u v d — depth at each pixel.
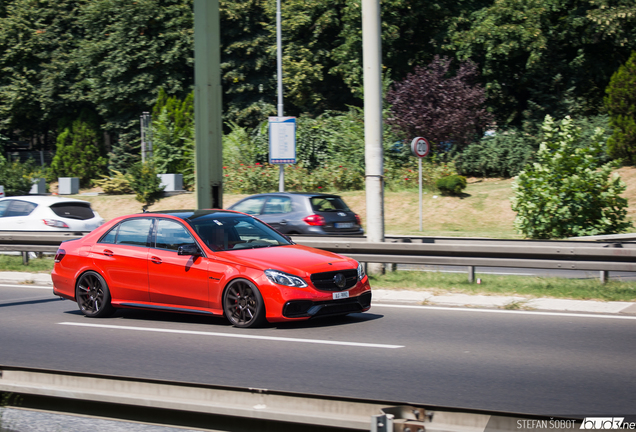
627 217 19.59
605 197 17.22
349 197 24.86
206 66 10.49
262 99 37.88
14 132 47.53
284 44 37.03
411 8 32.16
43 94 40.84
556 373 5.69
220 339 7.21
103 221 16.41
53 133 48.69
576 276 12.07
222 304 7.88
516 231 19.64
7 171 31.33
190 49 37.00
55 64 40.91
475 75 29.34
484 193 23.80
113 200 29.11
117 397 3.86
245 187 26.94
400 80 33.62
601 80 30.39
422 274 11.44
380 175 11.34
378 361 6.17
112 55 37.06
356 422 3.32
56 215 15.50
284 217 14.20
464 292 9.94
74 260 9.02
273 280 7.51
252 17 37.94
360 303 7.93
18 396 4.20
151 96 37.31
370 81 11.22
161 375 5.69
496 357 6.28
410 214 22.86
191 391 3.76
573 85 29.64
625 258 9.70
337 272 7.77
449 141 27.38
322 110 37.72
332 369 5.88
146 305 8.44
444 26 31.70
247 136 30.20
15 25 40.69
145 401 3.77
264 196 14.79
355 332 7.53
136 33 36.66
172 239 8.44
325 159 28.75
